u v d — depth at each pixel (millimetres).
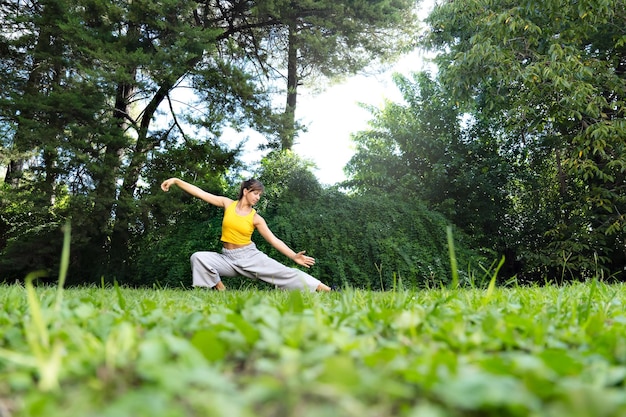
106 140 9008
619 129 7000
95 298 1883
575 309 1245
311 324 891
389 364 600
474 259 8609
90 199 8836
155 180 9516
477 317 1219
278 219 8625
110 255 9477
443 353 632
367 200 9086
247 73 9898
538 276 10555
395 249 8344
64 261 937
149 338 834
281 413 490
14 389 588
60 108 8922
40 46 9867
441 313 1275
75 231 9047
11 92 9219
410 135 11273
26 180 9453
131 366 624
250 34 11922
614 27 8031
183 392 486
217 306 1471
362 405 478
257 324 988
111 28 9531
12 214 10555
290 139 10469
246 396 465
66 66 9828
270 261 4668
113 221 9500
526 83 7391
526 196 11102
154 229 9266
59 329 885
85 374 586
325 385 478
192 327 955
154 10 8969
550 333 1016
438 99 11508
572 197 10117
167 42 9344
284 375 540
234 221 4633
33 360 592
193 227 9016
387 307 1436
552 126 10039
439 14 9578
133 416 424
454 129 11477
